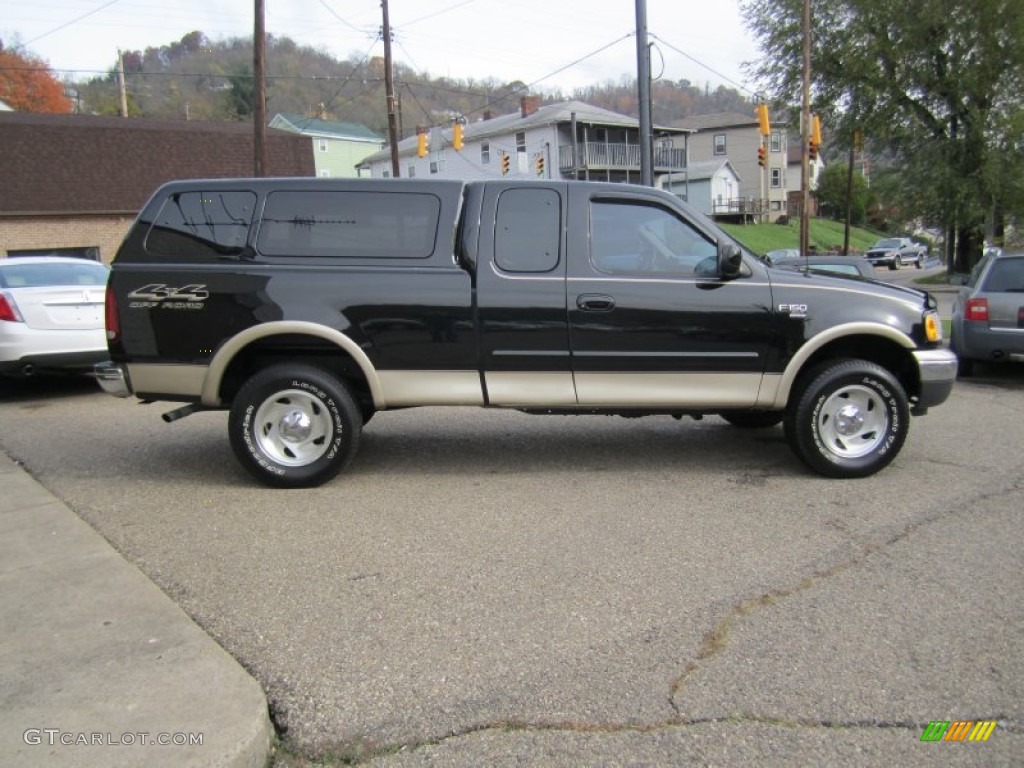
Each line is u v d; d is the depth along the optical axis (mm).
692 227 5320
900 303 5398
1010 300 8945
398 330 5188
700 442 6559
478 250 5207
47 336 8117
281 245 5234
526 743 2664
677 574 3943
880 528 4539
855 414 5441
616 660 3156
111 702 2736
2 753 2449
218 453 6293
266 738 2660
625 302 5207
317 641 3297
